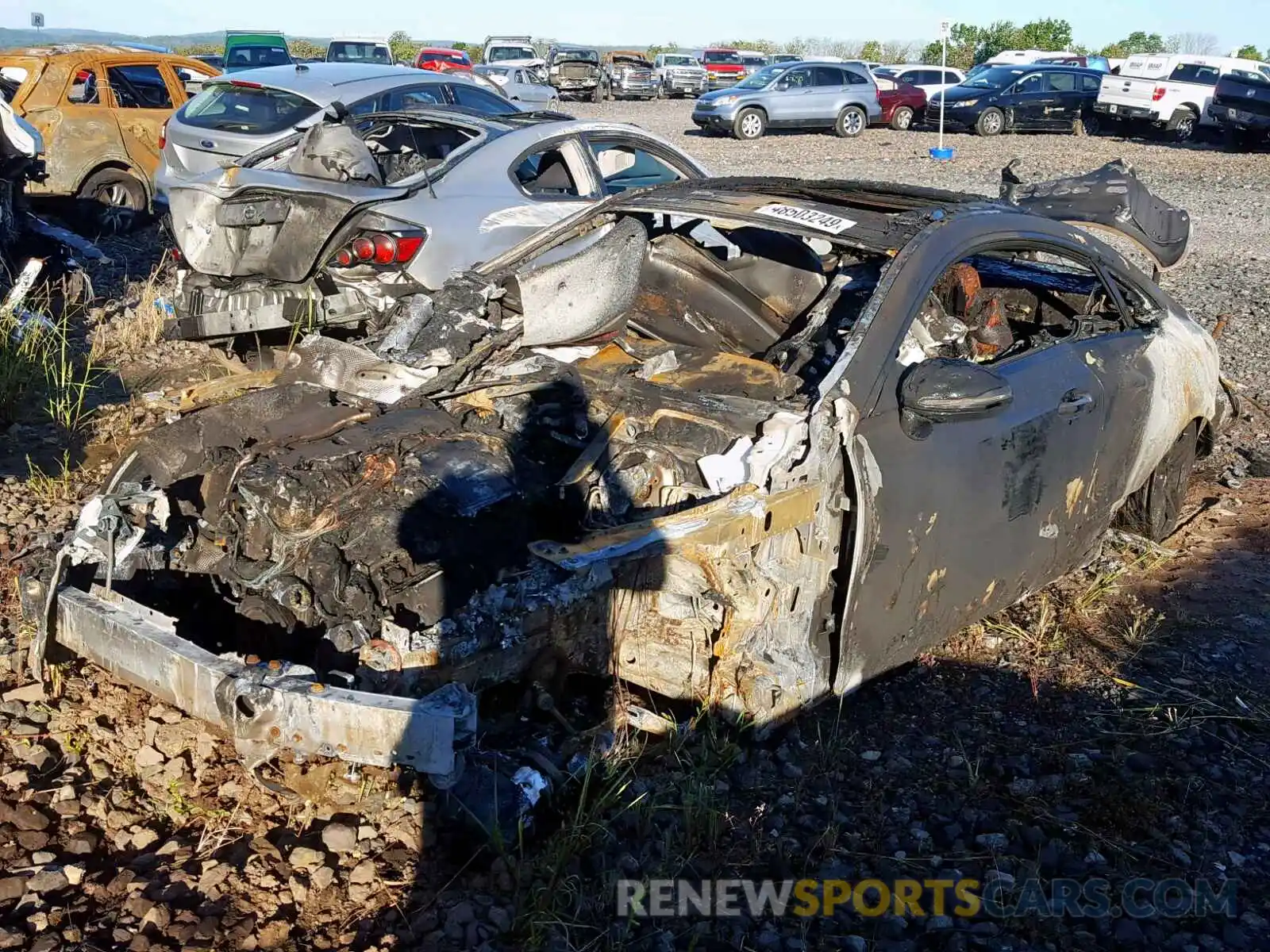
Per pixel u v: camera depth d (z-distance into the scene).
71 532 3.46
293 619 3.02
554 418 3.52
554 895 2.75
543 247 4.58
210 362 7.39
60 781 3.10
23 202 8.55
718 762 3.28
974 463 3.58
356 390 3.92
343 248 5.96
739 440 3.25
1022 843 3.10
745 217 4.02
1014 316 4.88
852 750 3.48
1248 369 7.88
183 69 12.19
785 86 24.55
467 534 3.02
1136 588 4.68
